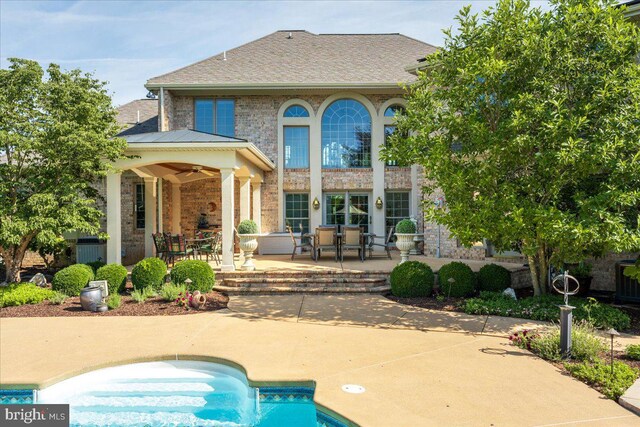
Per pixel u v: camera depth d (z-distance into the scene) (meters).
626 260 9.82
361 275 11.45
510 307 8.50
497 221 7.86
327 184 18.03
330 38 21.30
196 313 8.84
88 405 5.27
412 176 17.92
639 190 7.15
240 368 5.73
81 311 9.04
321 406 4.45
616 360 5.66
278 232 17.69
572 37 7.75
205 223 17.86
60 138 9.99
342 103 18.16
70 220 10.38
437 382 5.04
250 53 19.59
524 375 5.26
